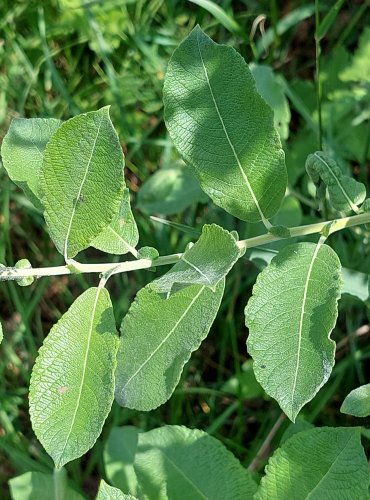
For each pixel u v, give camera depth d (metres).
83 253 0.46
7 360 0.44
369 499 0.24
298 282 0.21
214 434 0.41
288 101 0.45
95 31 0.45
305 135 0.41
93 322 0.21
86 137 0.19
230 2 0.47
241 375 0.40
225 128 0.22
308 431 0.25
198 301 0.21
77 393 0.20
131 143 0.47
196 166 0.22
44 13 0.46
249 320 0.21
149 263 0.22
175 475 0.29
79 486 0.41
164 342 0.21
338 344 0.40
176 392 0.42
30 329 0.46
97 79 0.47
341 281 0.21
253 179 0.22
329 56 0.44
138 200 0.39
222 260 0.18
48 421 0.20
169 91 0.22
